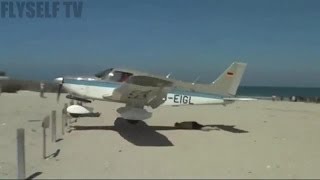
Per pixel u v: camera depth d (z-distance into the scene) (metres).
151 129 16.56
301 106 35.31
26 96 36.47
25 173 8.69
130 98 16.03
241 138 14.67
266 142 13.87
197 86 18.20
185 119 21.14
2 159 10.43
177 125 17.61
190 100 18.03
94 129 16.08
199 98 18.11
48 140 13.20
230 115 24.12
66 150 11.55
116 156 10.77
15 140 13.11
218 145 12.97
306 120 22.09
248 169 9.48
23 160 8.04
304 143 13.88
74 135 14.42
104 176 8.48
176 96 17.83
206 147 12.53
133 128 16.67
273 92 130.88
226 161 10.41
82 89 16.91
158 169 9.26
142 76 14.38
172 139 14.00
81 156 10.73
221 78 18.53
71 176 8.50
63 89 17.11
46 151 11.34
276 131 17.02
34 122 17.70
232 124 19.31
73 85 16.98
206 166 9.72
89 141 13.16
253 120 21.42
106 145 12.46
